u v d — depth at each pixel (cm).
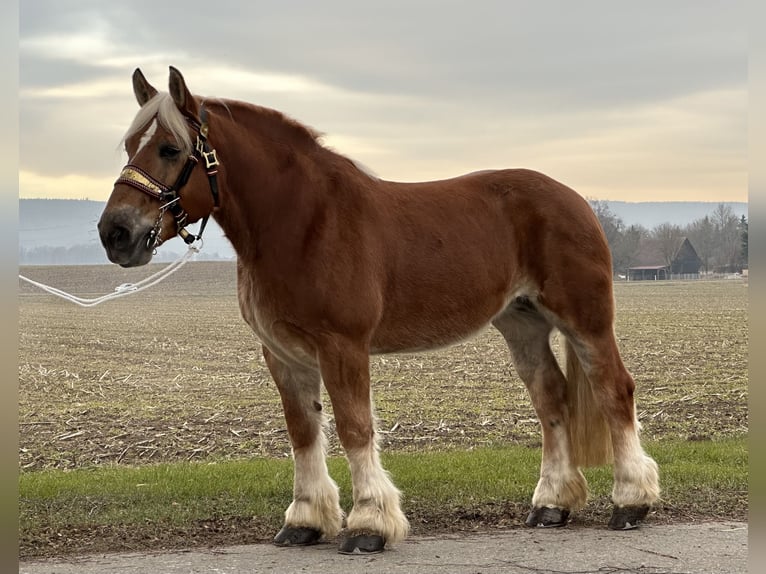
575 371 682
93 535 633
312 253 584
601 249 671
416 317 631
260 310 595
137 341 2853
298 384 627
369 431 588
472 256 646
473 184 682
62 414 1420
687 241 8212
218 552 593
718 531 636
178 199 568
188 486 782
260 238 592
